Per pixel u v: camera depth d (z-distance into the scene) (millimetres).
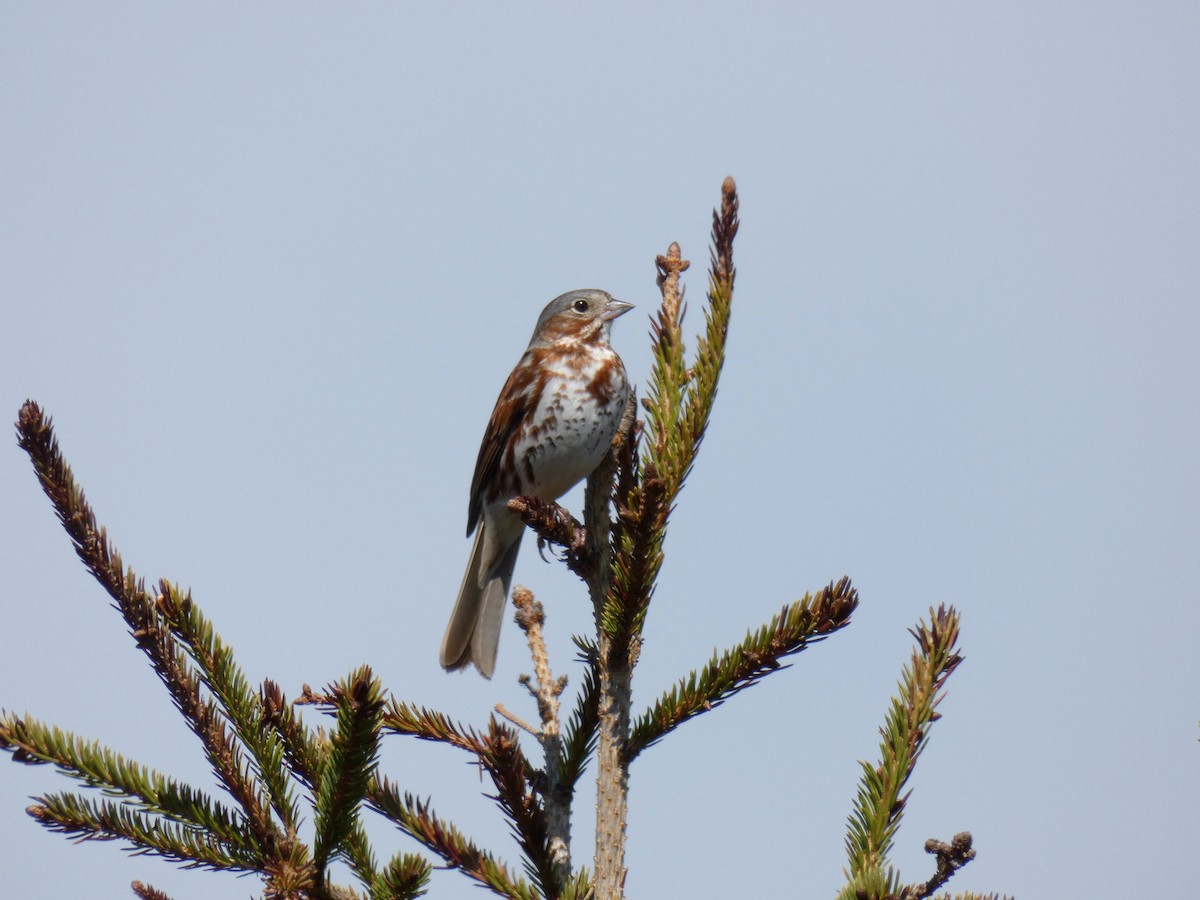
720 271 8477
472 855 7980
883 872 6160
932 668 7105
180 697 7219
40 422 7180
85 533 7270
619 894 7340
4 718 6996
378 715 6434
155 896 7125
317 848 6746
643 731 7883
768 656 7742
